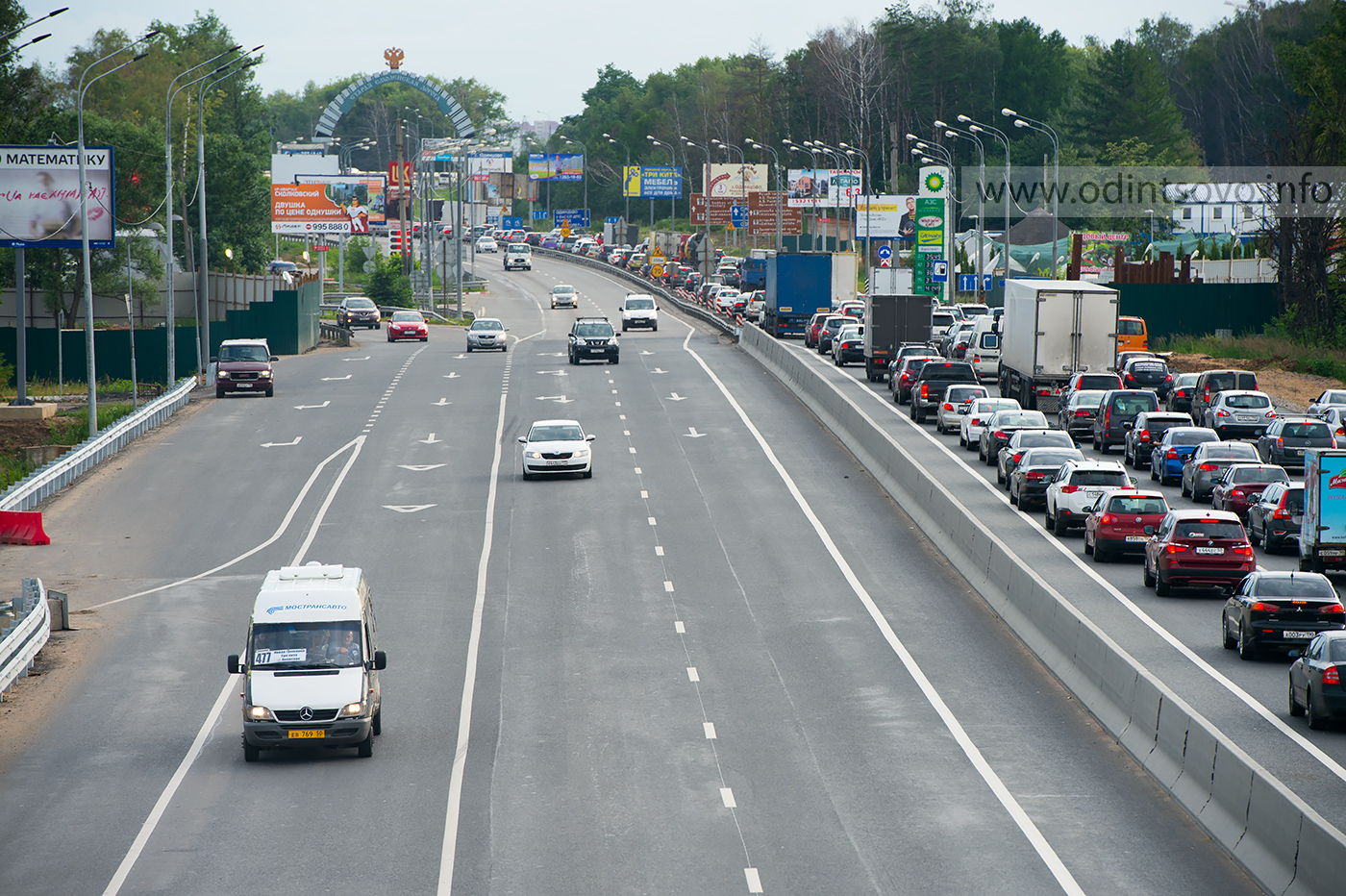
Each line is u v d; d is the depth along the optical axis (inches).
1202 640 3339.1
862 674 3189.0
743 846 2178.9
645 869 2086.6
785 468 5615.2
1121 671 2795.3
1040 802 2380.7
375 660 2785.4
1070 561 4165.8
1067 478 4503.0
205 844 2214.6
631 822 2290.8
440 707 2979.8
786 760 2603.3
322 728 2596.0
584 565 4217.5
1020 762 2593.5
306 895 2003.0
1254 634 3122.5
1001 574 3764.8
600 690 3075.8
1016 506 4933.6
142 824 2313.0
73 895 2021.4
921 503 4739.2
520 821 2300.7
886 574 4114.2
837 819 2298.2
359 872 2085.4
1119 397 5954.7
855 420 6008.9
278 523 4847.4
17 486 5036.9
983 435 5738.2
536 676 3193.9
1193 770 2369.6
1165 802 2383.1
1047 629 3324.3
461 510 4950.8
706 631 3553.2
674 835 2226.9
